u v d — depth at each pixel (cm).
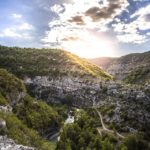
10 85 15050
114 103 16750
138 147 11712
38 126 15062
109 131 13612
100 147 11394
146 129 13425
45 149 11975
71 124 14388
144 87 16775
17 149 7994
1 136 8794
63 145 12206
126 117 14462
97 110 17662
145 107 14612
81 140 12250
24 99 16138
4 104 12431
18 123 11744
